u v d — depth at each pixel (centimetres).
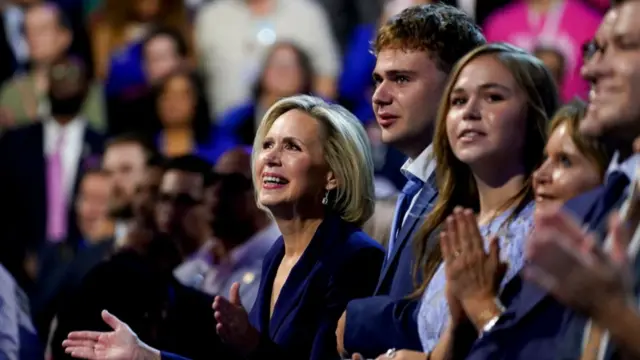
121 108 1677
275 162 836
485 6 1605
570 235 532
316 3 1820
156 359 801
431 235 729
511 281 670
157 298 924
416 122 799
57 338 923
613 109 602
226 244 1047
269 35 1753
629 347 532
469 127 700
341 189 839
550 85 710
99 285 926
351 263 816
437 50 798
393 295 736
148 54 1678
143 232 1067
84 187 1501
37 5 1941
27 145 1680
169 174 1071
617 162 639
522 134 701
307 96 861
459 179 731
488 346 642
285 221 841
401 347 713
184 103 1638
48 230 1661
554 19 1556
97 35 1870
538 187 676
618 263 534
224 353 917
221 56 1756
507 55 708
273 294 844
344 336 734
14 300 934
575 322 614
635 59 598
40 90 1841
